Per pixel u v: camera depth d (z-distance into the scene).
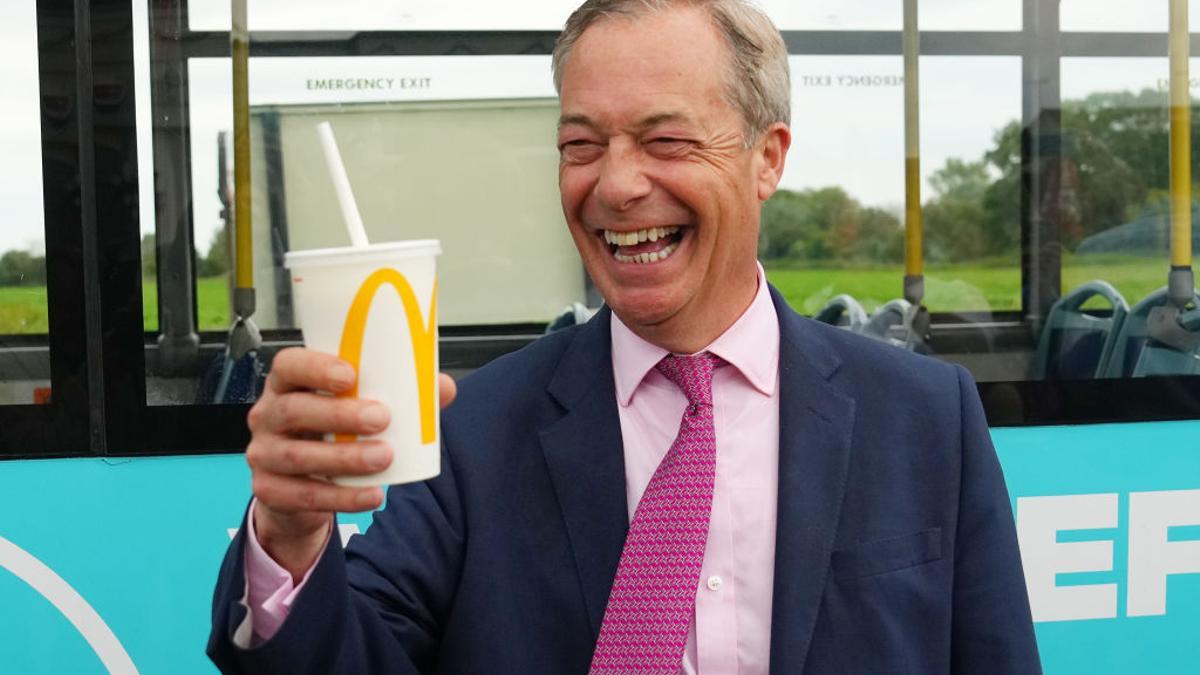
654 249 1.67
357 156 2.98
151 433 2.79
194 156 2.86
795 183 3.18
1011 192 3.22
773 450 1.74
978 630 1.72
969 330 3.20
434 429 1.31
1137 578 3.06
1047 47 3.21
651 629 1.59
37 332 2.77
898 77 3.18
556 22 3.03
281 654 1.37
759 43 1.67
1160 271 3.24
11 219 2.78
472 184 3.03
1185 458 3.12
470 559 1.67
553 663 1.64
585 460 1.69
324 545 1.40
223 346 2.85
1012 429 3.09
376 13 2.96
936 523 1.71
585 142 1.64
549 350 1.81
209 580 2.79
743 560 1.69
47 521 2.76
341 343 1.27
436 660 1.71
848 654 1.64
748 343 1.75
